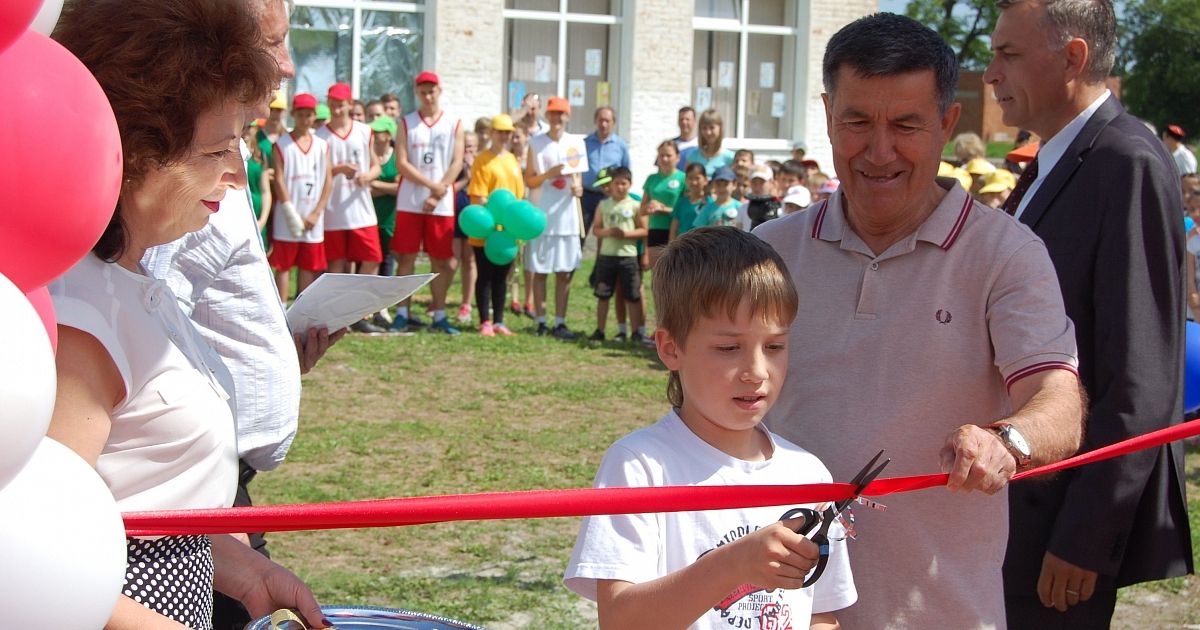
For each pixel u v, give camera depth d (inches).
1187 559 112.8
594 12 673.0
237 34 68.2
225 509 62.7
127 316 68.4
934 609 93.5
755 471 83.9
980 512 94.1
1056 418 81.9
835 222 97.2
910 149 90.7
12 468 44.8
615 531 79.0
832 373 96.1
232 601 106.5
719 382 81.5
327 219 415.5
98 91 52.9
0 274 46.8
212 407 73.5
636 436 83.8
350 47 641.0
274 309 106.3
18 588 47.4
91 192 50.9
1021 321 88.9
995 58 123.3
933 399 93.2
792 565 68.2
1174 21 1186.6
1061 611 112.3
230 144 70.1
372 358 367.9
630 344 412.2
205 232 98.3
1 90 48.2
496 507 63.8
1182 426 81.0
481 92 641.6
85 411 64.1
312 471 245.1
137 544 72.8
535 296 427.2
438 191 408.2
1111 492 105.3
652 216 421.1
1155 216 106.6
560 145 424.5
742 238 83.8
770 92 703.7
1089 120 114.5
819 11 690.2
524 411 307.9
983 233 92.6
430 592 182.9
